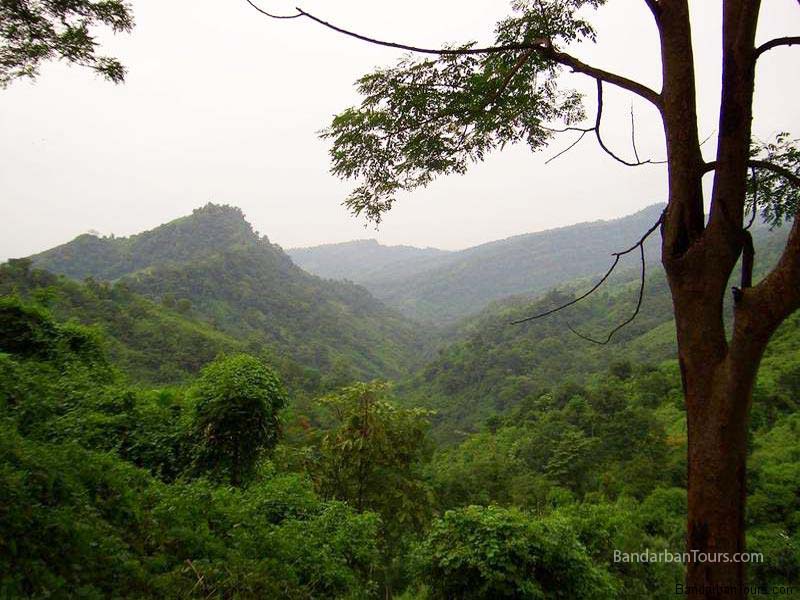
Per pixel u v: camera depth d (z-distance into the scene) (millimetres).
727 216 2664
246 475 8109
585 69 3387
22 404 7449
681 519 15570
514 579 6781
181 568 4137
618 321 97000
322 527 6641
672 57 2900
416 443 10062
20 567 3131
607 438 28141
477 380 89750
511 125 4316
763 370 36875
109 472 5246
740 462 2609
